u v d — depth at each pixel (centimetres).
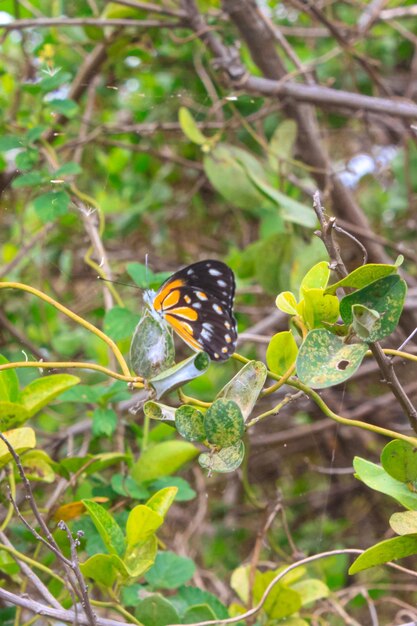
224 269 113
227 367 155
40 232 147
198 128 149
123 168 183
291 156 145
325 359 108
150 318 109
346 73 193
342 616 127
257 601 122
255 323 171
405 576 142
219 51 140
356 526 166
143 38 153
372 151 166
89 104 157
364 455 166
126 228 181
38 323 160
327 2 164
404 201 179
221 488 160
